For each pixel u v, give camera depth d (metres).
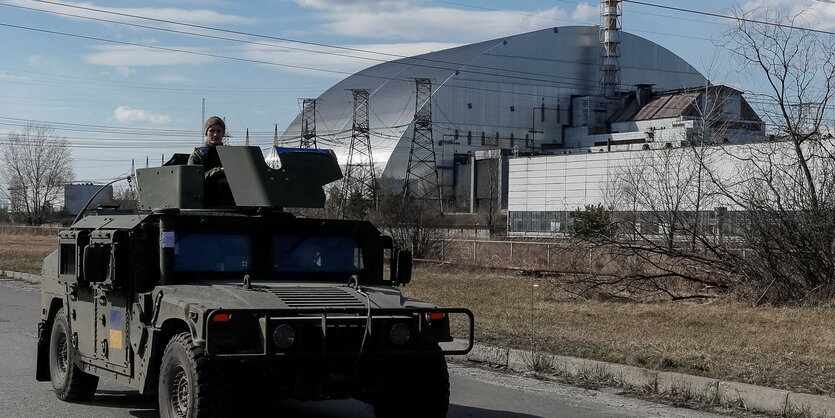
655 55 116.56
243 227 8.50
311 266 8.72
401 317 7.52
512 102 105.69
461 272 31.45
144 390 7.94
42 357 10.44
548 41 108.94
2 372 11.61
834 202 19.75
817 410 9.27
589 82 111.38
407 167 96.12
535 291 23.45
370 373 7.48
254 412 9.38
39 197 95.38
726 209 22.80
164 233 8.14
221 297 7.43
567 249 24.42
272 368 7.21
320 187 8.78
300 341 7.10
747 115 50.75
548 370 12.23
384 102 106.19
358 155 100.31
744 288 20.56
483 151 94.75
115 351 8.56
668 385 10.70
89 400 9.83
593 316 17.67
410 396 8.02
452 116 101.69
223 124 9.29
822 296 19.50
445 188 100.44
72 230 9.56
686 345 13.44
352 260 8.95
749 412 9.69
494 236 56.03
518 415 9.48
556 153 95.31
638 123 96.75
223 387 7.01
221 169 8.86
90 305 9.16
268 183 8.55
